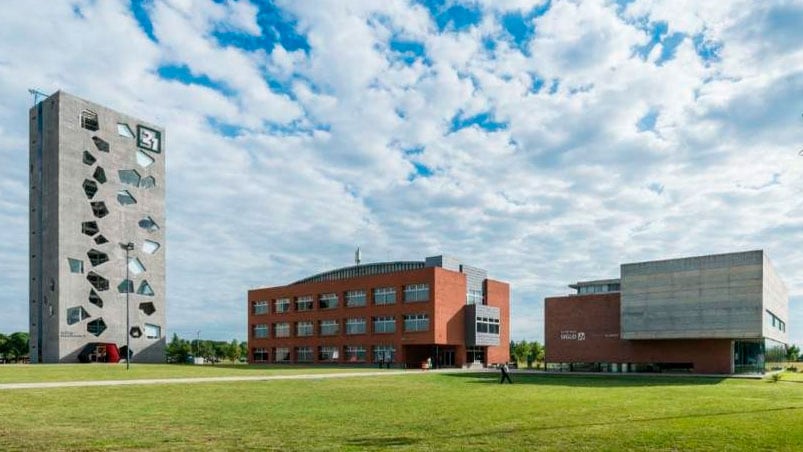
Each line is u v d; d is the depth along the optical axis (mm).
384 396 28594
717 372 56594
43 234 89438
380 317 80438
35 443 14406
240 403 24609
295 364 86875
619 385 39281
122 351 93062
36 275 89562
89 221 90875
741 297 52875
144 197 99562
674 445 14117
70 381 37000
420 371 61750
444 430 16656
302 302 92875
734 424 17953
